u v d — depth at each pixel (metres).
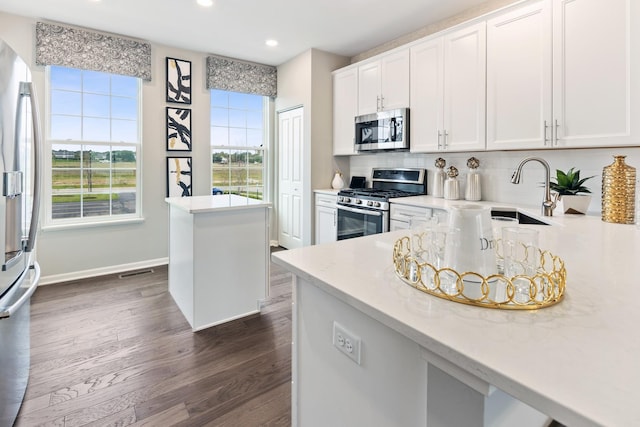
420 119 3.31
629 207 1.86
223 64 4.43
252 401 1.75
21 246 1.61
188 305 2.58
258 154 5.04
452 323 0.65
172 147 4.15
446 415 0.64
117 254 3.89
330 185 4.50
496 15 2.68
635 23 2.02
